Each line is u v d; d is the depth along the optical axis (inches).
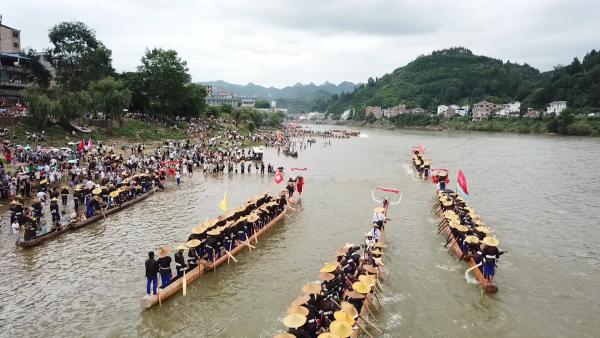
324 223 1552.7
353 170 2960.1
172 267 1133.7
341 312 718.5
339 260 992.2
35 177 1967.3
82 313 900.0
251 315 890.7
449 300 955.3
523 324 863.7
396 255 1222.3
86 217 1549.0
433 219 1603.1
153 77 4690.0
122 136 3607.3
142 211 1715.1
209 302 946.7
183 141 3801.7
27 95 2854.3
